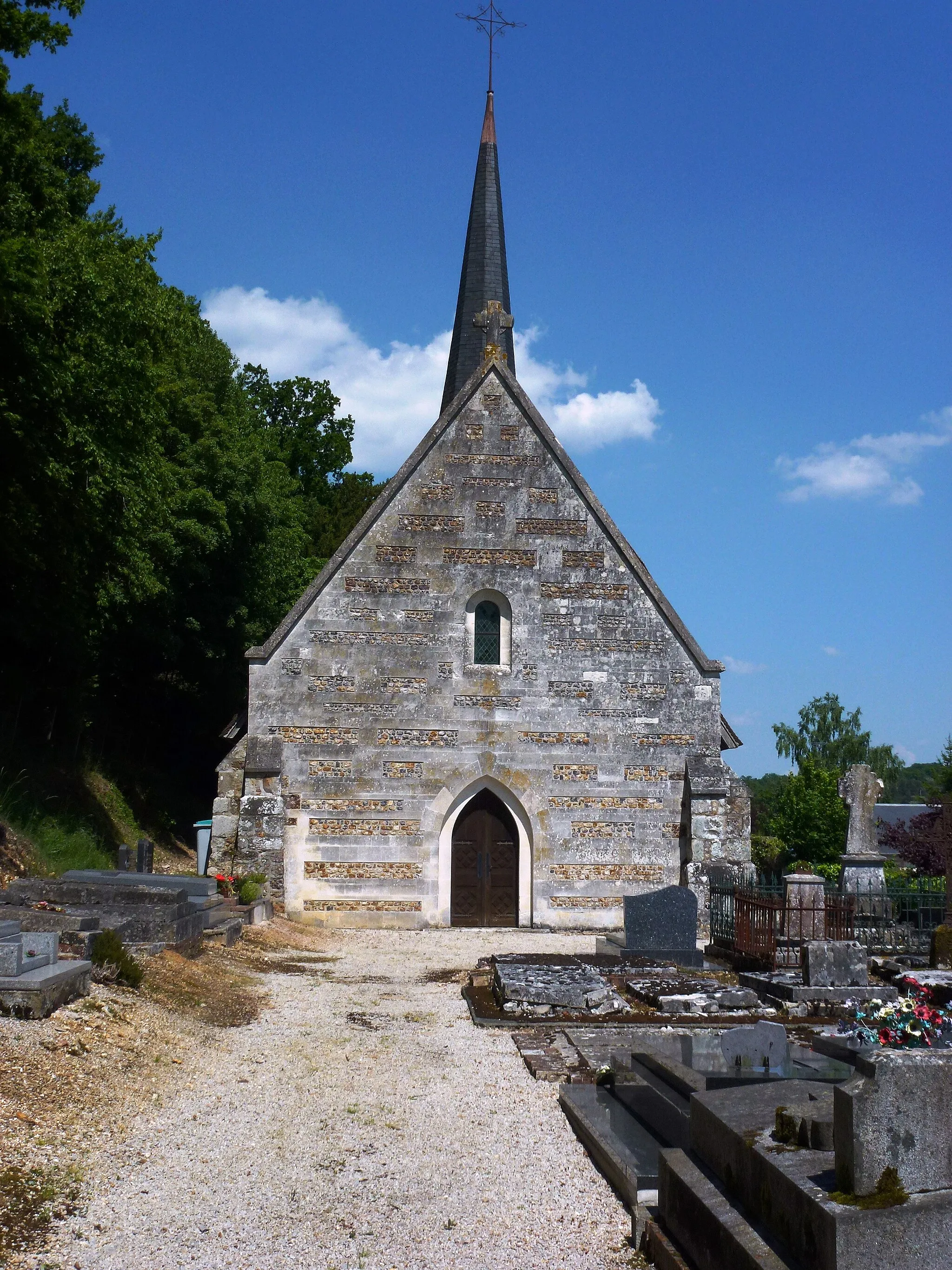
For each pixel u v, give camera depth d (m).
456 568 23.44
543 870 22.86
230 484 32.19
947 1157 4.86
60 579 22.44
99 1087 8.55
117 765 32.72
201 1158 7.61
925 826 33.78
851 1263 4.53
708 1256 5.61
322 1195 7.10
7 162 18.45
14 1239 6.06
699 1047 10.21
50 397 17.81
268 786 22.19
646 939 17.86
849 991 13.38
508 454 23.89
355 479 54.19
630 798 23.23
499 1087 9.81
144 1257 6.04
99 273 19.03
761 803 50.91
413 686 23.03
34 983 9.48
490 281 31.84
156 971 12.81
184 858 30.80
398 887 22.58
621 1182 7.21
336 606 23.02
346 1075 10.02
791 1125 5.51
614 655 23.55
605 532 23.86
